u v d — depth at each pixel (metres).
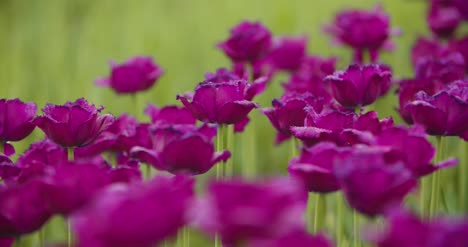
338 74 2.72
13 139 2.61
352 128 2.53
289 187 1.91
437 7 3.51
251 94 2.66
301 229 1.99
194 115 2.62
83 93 3.50
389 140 2.39
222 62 3.74
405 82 2.79
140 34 3.94
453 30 3.48
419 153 2.39
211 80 2.72
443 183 2.94
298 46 3.24
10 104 2.59
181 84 3.56
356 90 2.70
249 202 1.87
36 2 5.25
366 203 2.29
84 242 1.94
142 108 3.44
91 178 2.33
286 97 2.72
